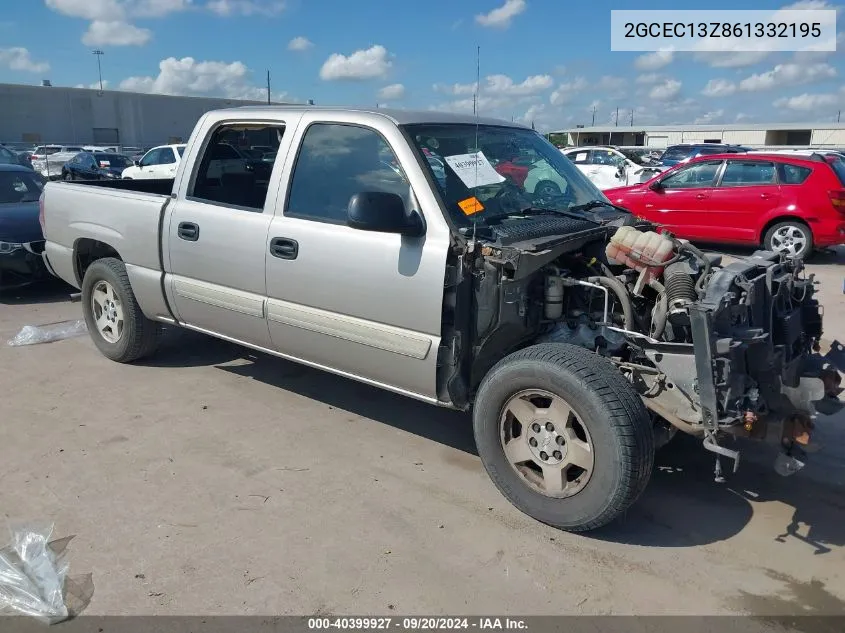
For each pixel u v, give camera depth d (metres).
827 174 10.55
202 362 5.75
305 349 4.30
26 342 6.22
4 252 7.59
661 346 3.32
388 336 3.81
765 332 3.39
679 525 3.54
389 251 3.73
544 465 3.42
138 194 5.14
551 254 3.51
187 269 4.79
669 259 3.52
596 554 3.28
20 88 46.00
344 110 4.17
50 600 2.89
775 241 10.95
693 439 4.51
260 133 4.69
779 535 3.46
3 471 3.93
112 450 4.20
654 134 53.84
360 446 4.33
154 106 51.91
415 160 3.76
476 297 3.56
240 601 2.92
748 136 51.59
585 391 3.16
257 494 3.74
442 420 4.73
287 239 4.16
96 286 5.62
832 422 4.80
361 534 3.40
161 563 3.15
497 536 3.41
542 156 4.67
